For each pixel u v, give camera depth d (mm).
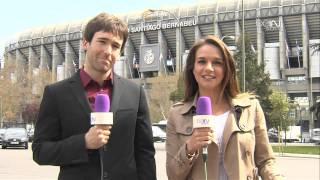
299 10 100312
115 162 3568
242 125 3832
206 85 3941
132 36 114125
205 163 3623
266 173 3881
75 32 122625
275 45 101875
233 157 3754
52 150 3494
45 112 3658
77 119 3555
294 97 98688
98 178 3498
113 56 3666
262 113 4031
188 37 109750
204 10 108250
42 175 17156
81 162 3436
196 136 3379
